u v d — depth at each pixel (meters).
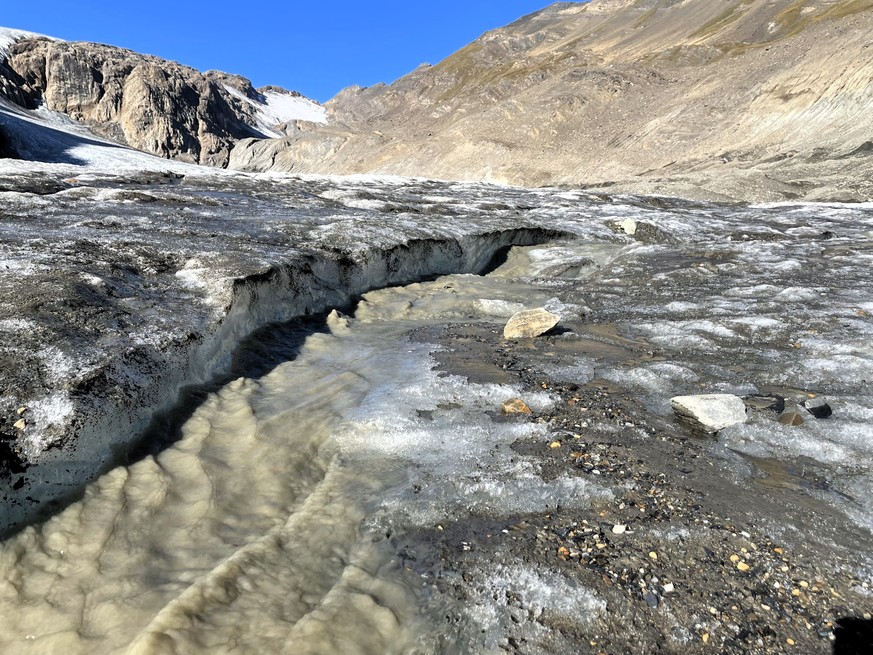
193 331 5.87
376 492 4.14
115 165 59.34
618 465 4.45
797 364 6.73
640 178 54.75
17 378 4.18
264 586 3.14
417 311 10.40
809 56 62.22
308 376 6.48
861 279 12.06
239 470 4.38
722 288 11.59
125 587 3.13
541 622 2.90
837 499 4.02
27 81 125.06
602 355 7.43
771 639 2.77
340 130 135.12
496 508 3.92
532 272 15.23
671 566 3.28
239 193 21.95
